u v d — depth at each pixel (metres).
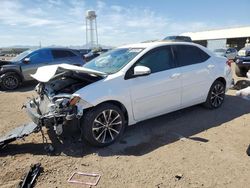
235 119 5.70
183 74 5.38
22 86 11.39
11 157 4.19
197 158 4.04
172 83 5.20
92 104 4.22
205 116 5.89
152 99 4.94
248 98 4.51
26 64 10.81
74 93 4.19
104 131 4.44
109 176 3.62
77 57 11.95
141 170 3.75
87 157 4.14
